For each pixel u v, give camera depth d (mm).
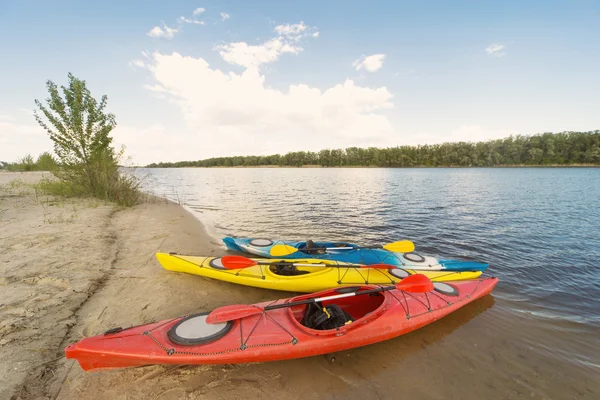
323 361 3738
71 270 5742
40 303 4480
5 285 4922
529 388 3443
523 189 24281
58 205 11859
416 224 11789
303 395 3178
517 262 7551
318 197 20328
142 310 4695
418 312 4496
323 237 10023
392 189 25250
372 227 11352
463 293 5250
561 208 15094
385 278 5707
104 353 3146
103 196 14500
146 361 3221
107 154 14648
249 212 14469
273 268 5914
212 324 3668
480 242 9320
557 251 8391
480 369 3717
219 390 3162
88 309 4562
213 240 9039
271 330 3715
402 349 4051
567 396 3361
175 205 15984
